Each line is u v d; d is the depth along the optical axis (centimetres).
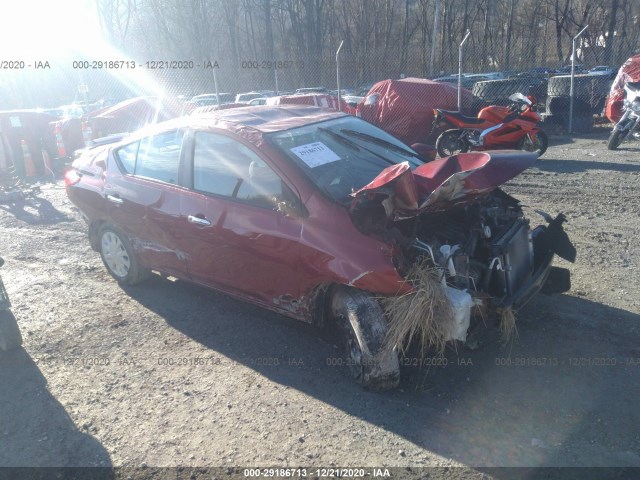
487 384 355
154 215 448
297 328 436
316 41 3909
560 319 427
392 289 327
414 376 366
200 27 3300
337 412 333
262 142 390
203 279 440
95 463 301
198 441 314
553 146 1274
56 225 776
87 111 1574
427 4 4128
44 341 435
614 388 344
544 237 423
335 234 345
